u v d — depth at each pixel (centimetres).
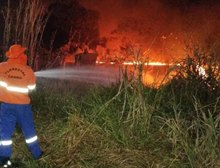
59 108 756
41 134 624
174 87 691
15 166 510
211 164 486
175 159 507
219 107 620
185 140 534
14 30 1001
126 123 598
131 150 541
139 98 604
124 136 567
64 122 653
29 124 524
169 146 555
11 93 509
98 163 513
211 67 712
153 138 573
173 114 614
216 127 548
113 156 528
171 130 568
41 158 532
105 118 614
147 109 605
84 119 621
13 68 513
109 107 642
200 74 706
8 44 965
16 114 513
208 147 506
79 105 727
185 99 659
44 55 1292
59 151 554
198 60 719
